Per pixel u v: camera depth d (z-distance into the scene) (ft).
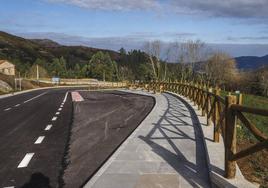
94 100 107.76
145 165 27.37
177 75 340.59
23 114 68.85
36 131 46.09
